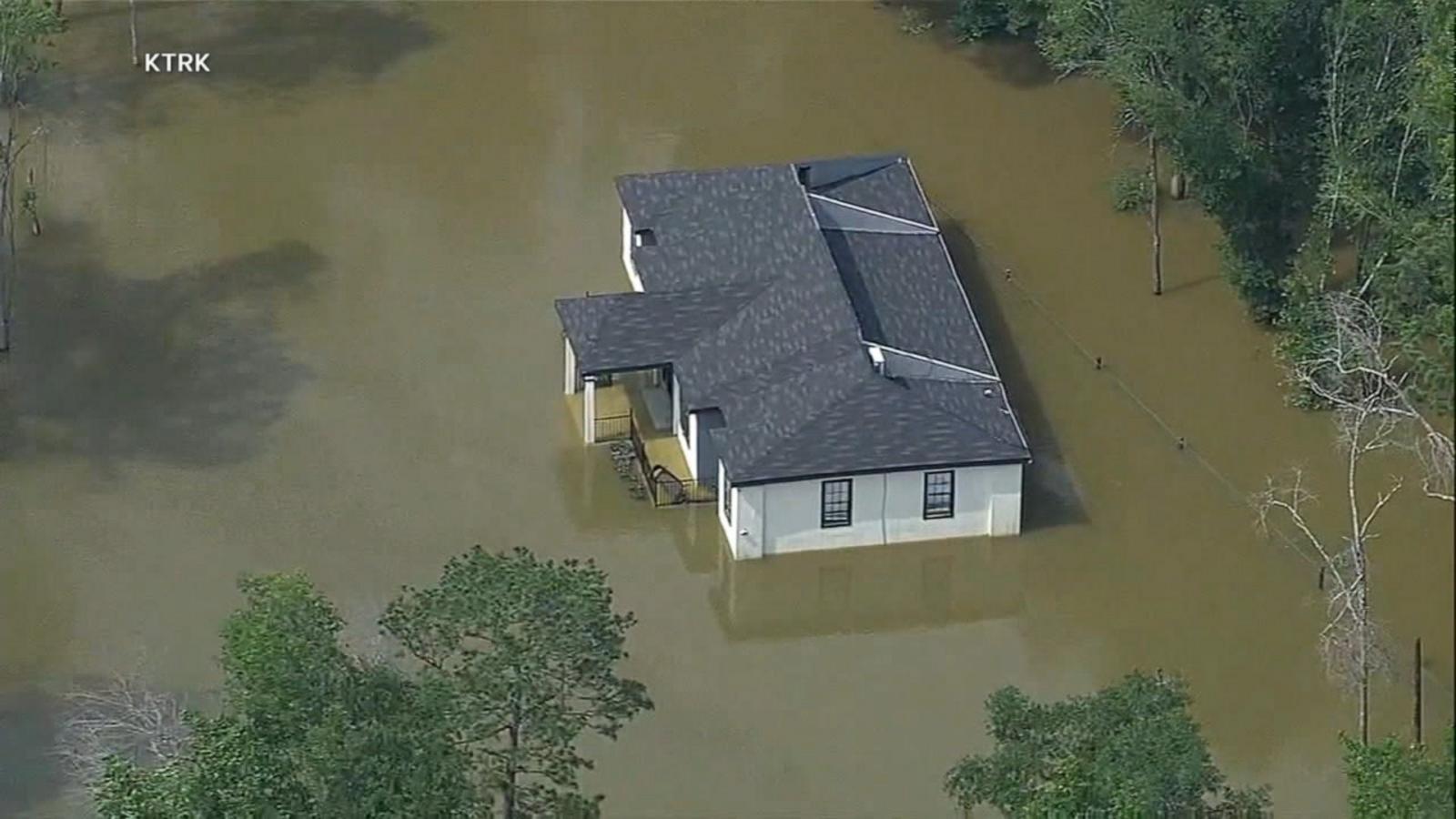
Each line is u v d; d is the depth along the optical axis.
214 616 97.69
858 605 100.25
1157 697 74.19
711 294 108.94
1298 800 89.19
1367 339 93.62
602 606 70.56
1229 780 90.31
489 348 114.69
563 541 102.81
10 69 119.00
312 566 100.56
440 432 109.00
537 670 69.44
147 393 111.12
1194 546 103.12
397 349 114.56
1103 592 100.88
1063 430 109.94
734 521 100.88
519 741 71.62
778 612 99.62
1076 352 115.12
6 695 92.94
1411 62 102.56
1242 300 117.50
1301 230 113.94
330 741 67.94
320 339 115.12
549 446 108.25
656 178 116.38
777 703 94.62
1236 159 109.44
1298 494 104.69
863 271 109.94
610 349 106.31
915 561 102.38
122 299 117.50
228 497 104.69
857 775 90.75
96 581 99.44
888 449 101.19
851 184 116.69
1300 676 95.69
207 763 68.62
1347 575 97.81
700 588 100.88
